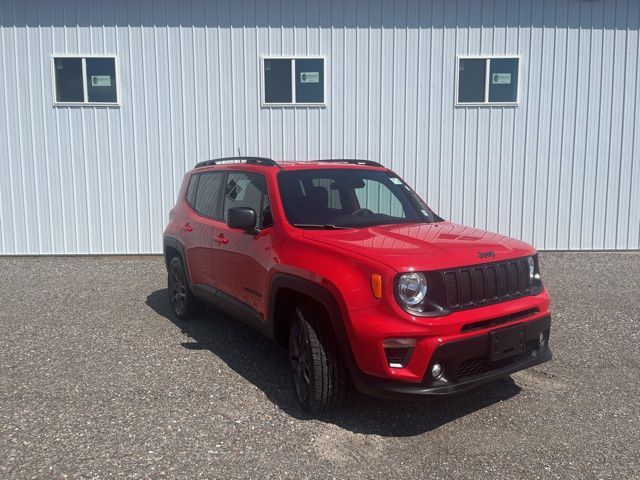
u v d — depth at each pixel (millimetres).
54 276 8773
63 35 10008
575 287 7820
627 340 5648
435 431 3812
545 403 4230
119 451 3543
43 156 10258
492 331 3652
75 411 4113
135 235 10438
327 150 10312
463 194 10406
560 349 5402
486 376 3658
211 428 3844
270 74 10164
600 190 10430
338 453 3525
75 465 3381
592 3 10055
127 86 10141
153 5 9961
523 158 10352
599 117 10297
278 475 3277
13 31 9984
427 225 4676
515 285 3967
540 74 10195
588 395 4371
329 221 4574
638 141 10359
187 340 5727
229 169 5641
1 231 10383
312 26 10031
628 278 8352
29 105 10148
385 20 10031
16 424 3916
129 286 8117
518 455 3490
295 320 4137
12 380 4707
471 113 10242
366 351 3531
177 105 10188
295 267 4043
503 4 10031
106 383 4629
